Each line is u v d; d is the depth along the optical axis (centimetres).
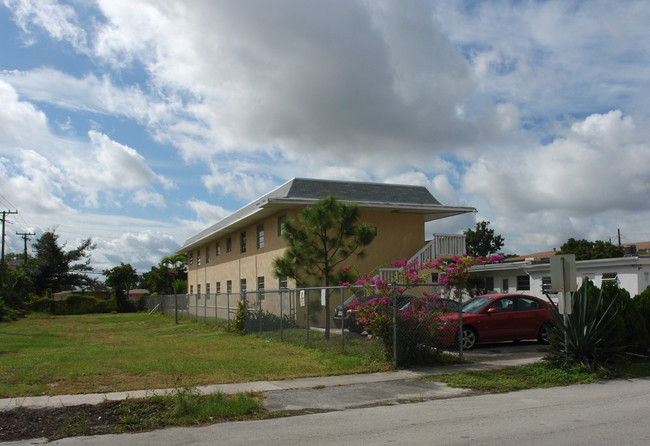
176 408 724
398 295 1171
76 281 7062
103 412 745
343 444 575
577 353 1035
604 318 1088
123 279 5619
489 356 1259
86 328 2811
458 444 564
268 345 1565
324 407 774
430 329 1138
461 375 1000
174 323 2975
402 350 1109
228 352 1441
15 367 1169
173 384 955
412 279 1188
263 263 2453
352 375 1034
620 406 742
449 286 1205
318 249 1595
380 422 675
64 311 5194
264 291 1766
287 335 1647
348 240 1633
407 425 655
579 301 1059
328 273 1602
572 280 1043
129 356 1372
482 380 952
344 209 1571
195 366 1159
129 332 2469
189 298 3241
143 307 5772
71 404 793
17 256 8969
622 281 1830
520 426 636
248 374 1051
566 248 4316
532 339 1462
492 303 1422
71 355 1402
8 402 808
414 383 948
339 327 1656
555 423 648
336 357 1225
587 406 746
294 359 1259
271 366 1148
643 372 1010
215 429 657
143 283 9162
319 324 1736
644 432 598
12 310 3934
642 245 4481
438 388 906
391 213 2353
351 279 1554
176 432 646
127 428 665
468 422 663
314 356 1292
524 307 1450
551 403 773
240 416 724
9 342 1884
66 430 648
